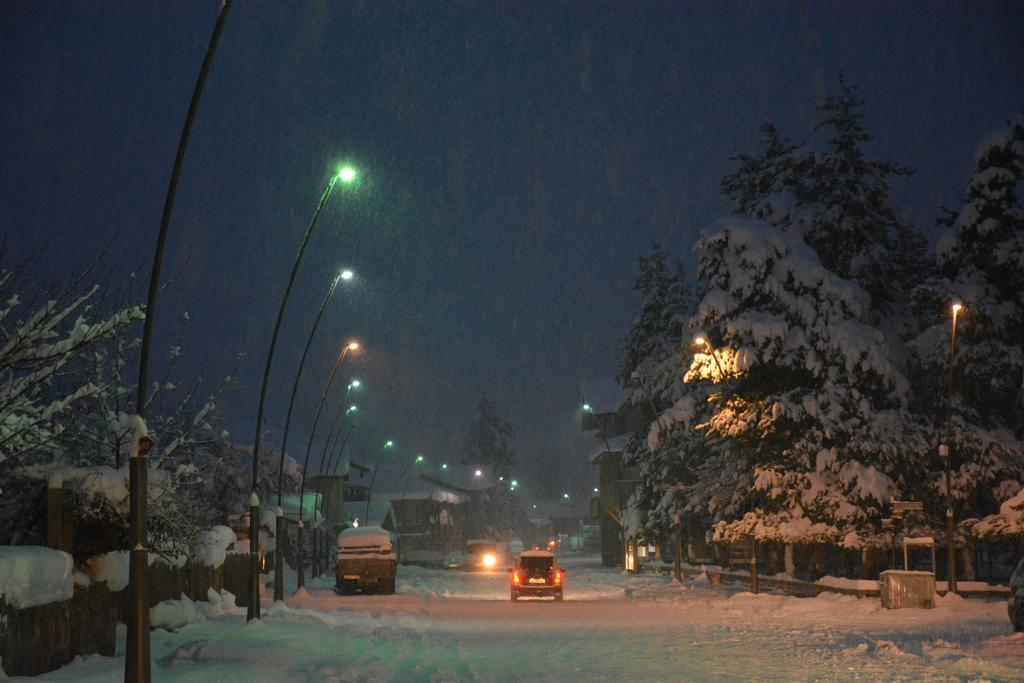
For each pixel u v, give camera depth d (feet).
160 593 79.10
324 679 52.70
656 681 52.34
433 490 435.12
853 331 140.05
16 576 44.70
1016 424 144.36
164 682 46.85
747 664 59.62
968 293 138.51
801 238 151.43
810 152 157.79
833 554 168.96
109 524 64.03
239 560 118.21
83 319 54.24
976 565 163.43
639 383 231.09
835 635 79.05
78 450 90.53
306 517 212.23
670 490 196.03
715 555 206.69
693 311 240.73
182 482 90.02
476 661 63.46
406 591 179.11
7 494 63.10
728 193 166.30
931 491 139.23
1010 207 142.00
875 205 155.74
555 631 88.07
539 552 145.69
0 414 55.06
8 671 44.34
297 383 122.21
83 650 55.42
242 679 49.21
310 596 152.56
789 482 139.85
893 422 138.00
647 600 139.03
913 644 68.95
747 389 147.43
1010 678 51.06
